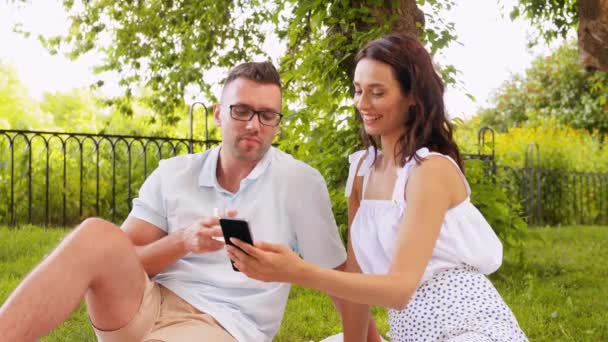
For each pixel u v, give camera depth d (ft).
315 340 12.87
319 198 7.76
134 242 7.64
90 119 56.49
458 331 6.20
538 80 56.80
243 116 7.25
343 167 17.35
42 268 5.83
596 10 22.70
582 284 18.98
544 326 14.02
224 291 7.36
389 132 6.94
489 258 6.59
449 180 6.46
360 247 7.11
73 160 30.50
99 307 6.46
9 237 22.03
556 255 24.13
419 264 6.14
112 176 28.53
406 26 16.75
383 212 6.84
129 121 41.88
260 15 34.94
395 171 6.95
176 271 7.45
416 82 6.68
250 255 5.74
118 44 37.63
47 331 5.70
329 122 17.40
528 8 29.07
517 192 35.96
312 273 5.78
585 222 41.09
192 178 7.67
